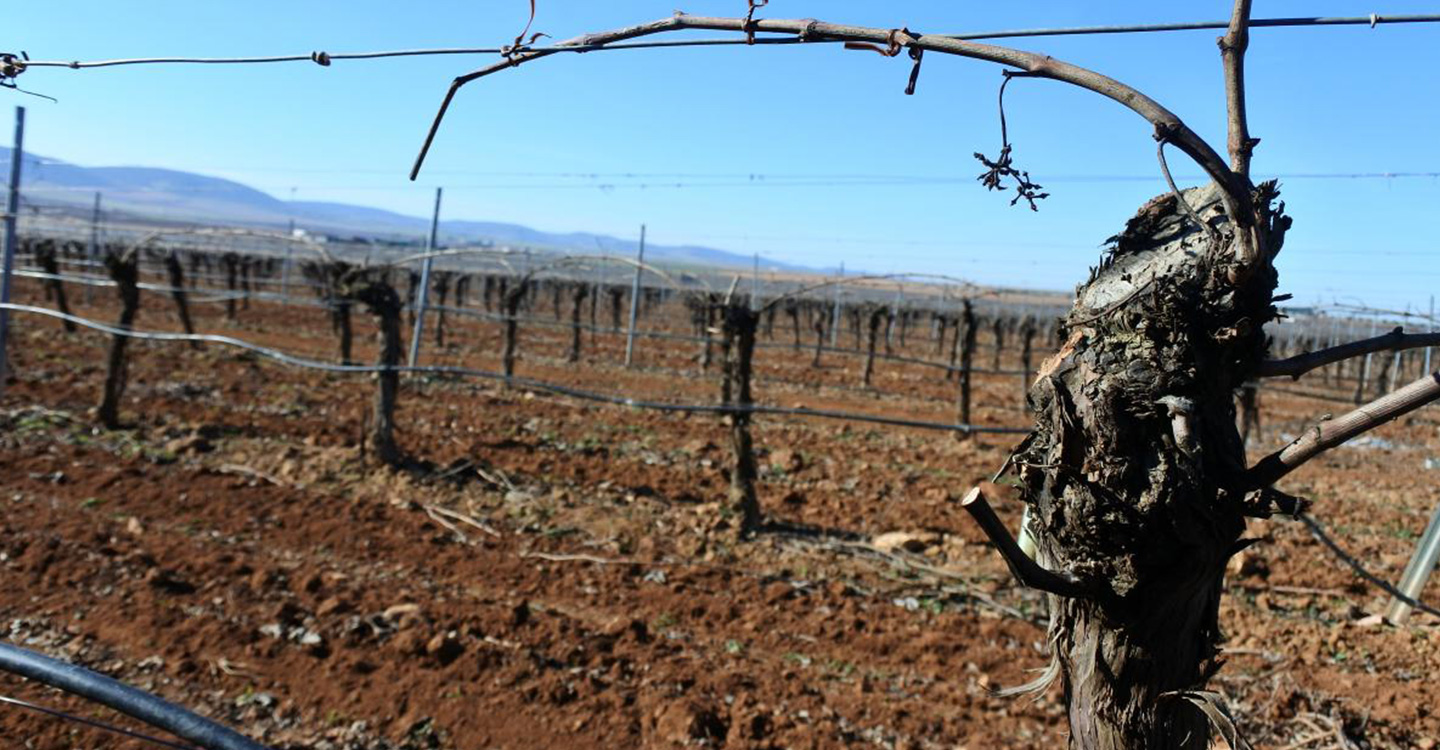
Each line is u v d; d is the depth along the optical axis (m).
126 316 10.55
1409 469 13.48
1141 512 1.68
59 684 1.67
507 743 4.48
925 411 17.11
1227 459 1.71
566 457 10.90
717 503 9.09
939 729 4.77
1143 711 1.82
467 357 20.83
